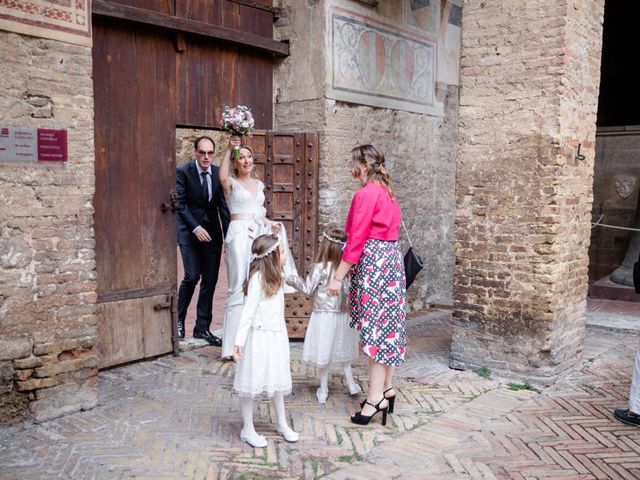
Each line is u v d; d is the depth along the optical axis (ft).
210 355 19.95
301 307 22.07
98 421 14.39
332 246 15.40
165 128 19.21
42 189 13.97
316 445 13.30
